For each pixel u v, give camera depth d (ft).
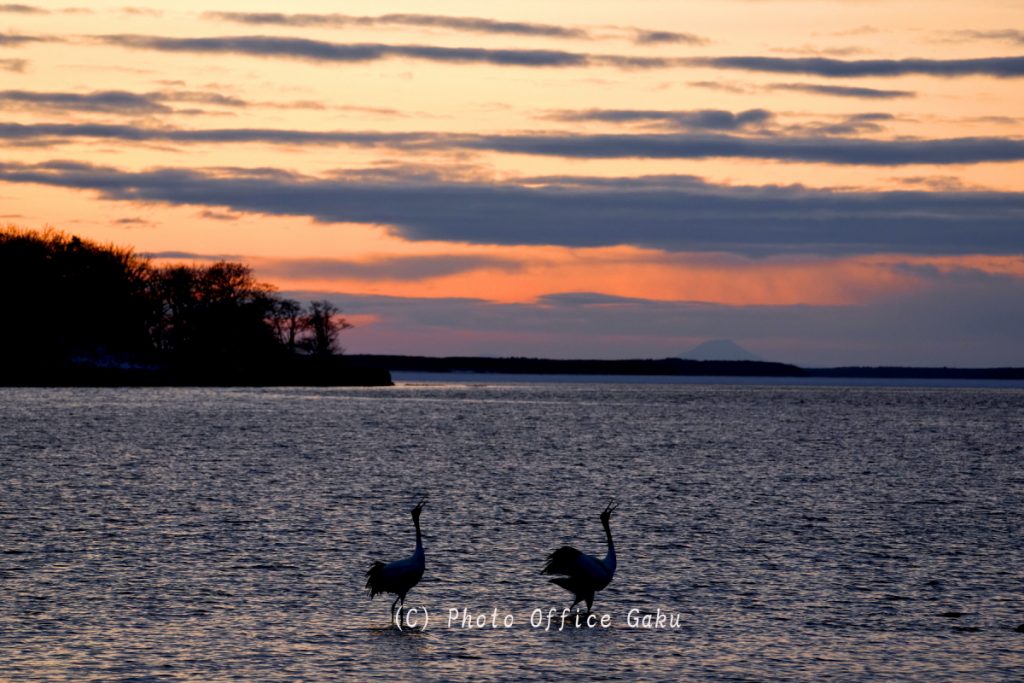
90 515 201.98
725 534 191.42
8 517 197.77
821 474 312.09
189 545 171.94
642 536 188.34
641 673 111.75
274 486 255.09
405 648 118.73
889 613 135.54
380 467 312.50
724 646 121.29
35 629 122.42
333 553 167.43
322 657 114.93
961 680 110.93
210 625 125.59
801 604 139.44
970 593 146.61
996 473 324.39
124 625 124.77
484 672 111.34
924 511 228.63
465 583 148.87
